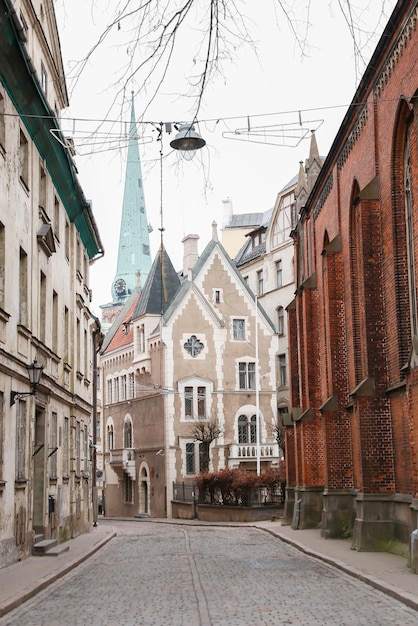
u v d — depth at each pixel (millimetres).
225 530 36438
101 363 71375
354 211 25328
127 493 64438
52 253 26031
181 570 18266
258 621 10883
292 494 35000
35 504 24359
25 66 19422
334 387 26766
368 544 20797
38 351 23250
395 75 19672
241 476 45438
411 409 16750
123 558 22391
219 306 59875
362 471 21141
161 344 58156
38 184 23516
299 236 35969
